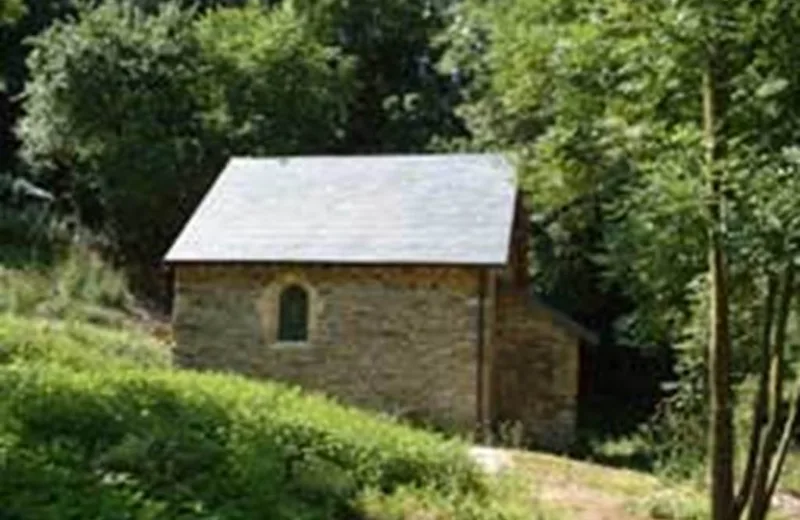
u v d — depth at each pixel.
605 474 17.16
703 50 7.86
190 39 37.06
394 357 23.06
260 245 23.97
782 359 8.70
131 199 35.28
